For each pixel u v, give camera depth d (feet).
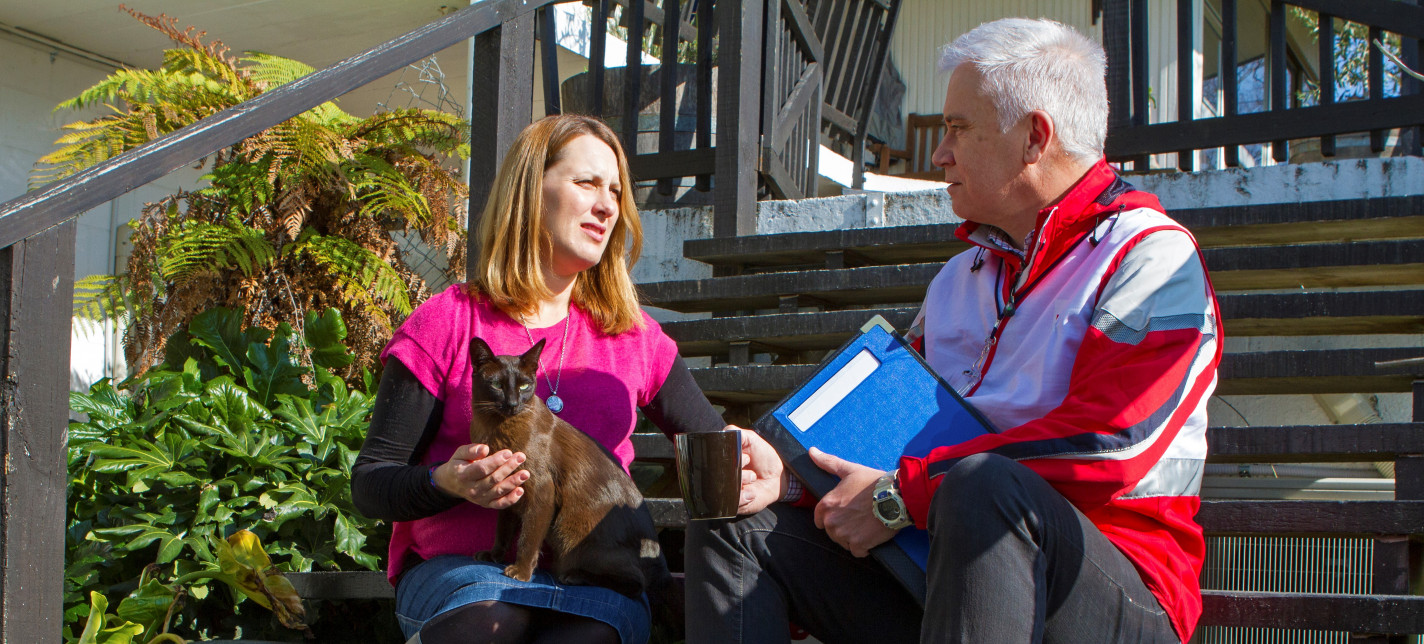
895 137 33.12
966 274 7.61
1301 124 13.75
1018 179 6.86
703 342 12.67
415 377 7.04
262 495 10.56
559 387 7.33
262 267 15.53
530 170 7.31
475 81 10.70
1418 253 10.30
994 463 5.35
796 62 16.87
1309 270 10.92
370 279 15.71
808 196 17.39
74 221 6.62
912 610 6.40
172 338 14.30
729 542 6.33
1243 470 13.12
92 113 25.07
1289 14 32.27
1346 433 8.50
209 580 10.07
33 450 6.37
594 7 15.94
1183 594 5.85
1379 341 13.19
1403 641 6.91
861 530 6.02
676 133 17.02
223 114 7.73
